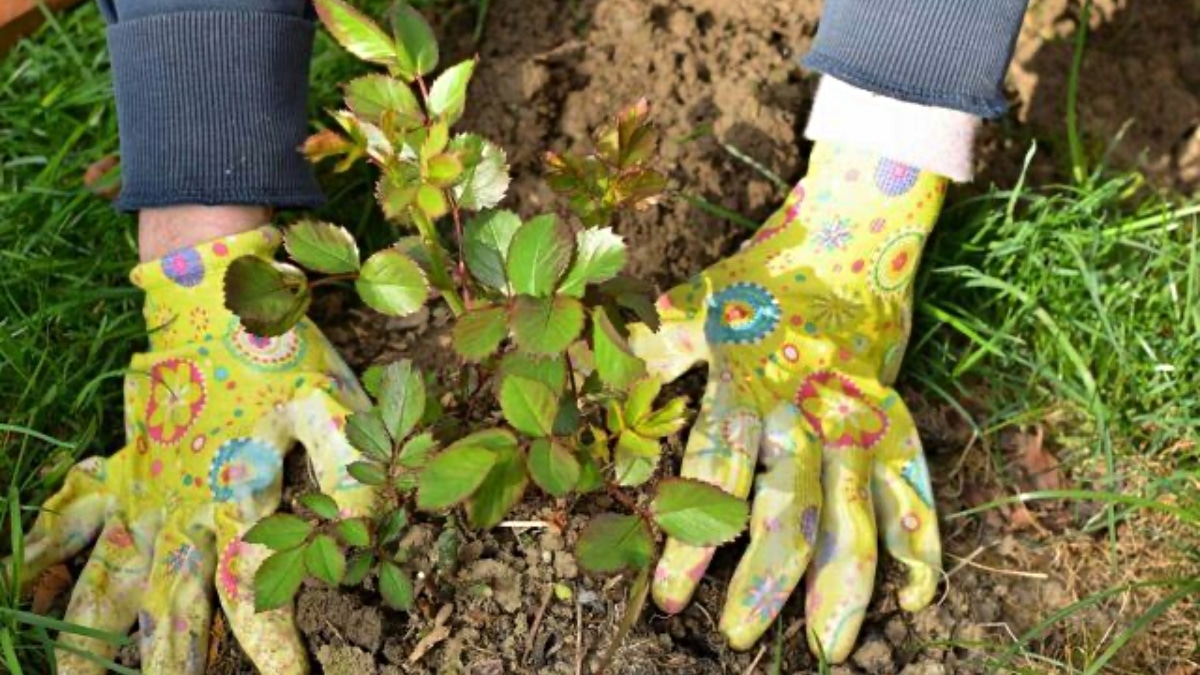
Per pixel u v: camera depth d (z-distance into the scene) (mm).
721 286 846
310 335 825
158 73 812
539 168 921
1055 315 909
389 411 721
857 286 843
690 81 936
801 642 790
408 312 687
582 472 702
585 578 779
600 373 666
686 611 786
